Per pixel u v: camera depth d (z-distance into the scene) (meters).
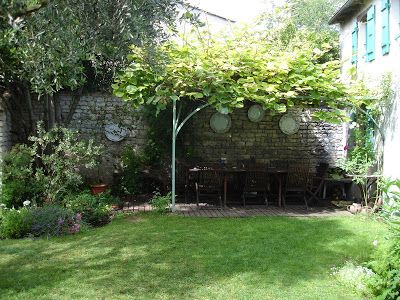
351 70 7.84
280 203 8.48
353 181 8.25
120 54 4.09
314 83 7.41
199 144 10.18
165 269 4.57
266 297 3.82
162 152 9.68
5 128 8.33
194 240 5.74
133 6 3.68
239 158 10.32
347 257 5.01
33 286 4.05
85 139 9.71
